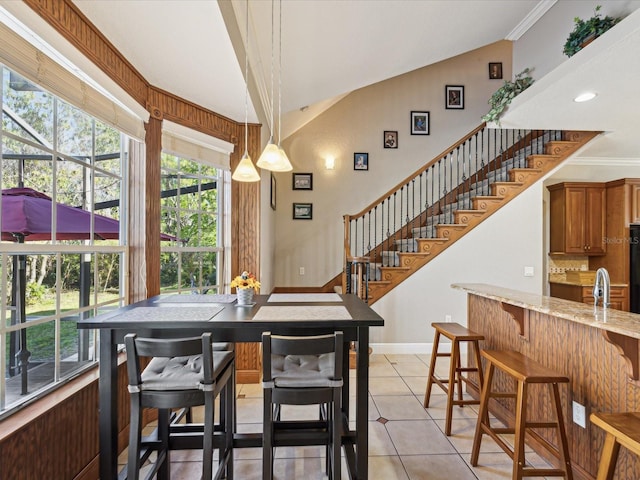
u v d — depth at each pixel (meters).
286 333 1.68
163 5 1.68
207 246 3.10
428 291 3.99
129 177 2.40
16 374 1.50
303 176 5.59
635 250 4.46
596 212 4.73
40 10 1.46
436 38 3.27
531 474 1.64
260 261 3.27
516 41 3.94
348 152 5.62
